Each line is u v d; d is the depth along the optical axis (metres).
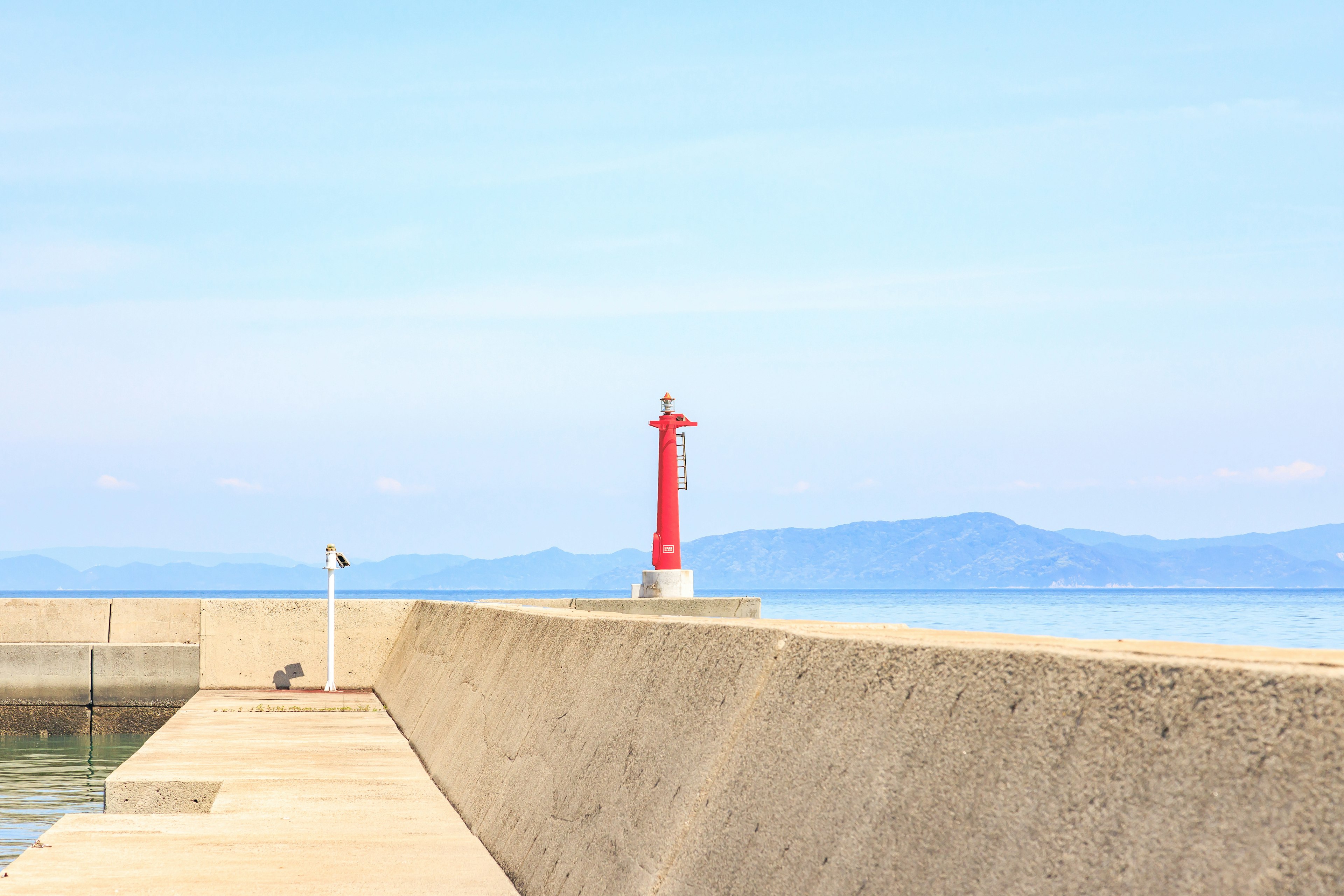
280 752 13.09
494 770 9.05
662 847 5.30
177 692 23.09
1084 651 3.47
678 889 4.96
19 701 23.00
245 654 22.98
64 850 7.95
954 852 3.49
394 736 14.84
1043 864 3.14
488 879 7.23
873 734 4.15
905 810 3.79
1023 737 3.44
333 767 11.98
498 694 10.41
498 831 8.03
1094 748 3.16
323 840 8.35
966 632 4.94
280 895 6.77
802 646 5.00
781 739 4.75
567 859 6.42
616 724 6.77
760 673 5.25
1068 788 3.19
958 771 3.64
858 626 5.56
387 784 10.91
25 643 23.89
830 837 4.10
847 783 4.15
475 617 13.98
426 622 18.70
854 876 3.88
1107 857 2.95
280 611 23.12
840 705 4.45
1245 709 2.77
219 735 14.89
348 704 19.42
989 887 3.29
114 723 23.09
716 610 25.78
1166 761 2.93
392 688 19.52
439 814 9.46
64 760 19.92
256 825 8.93
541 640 9.65
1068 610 137.50
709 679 5.76
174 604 24.33
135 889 6.85
